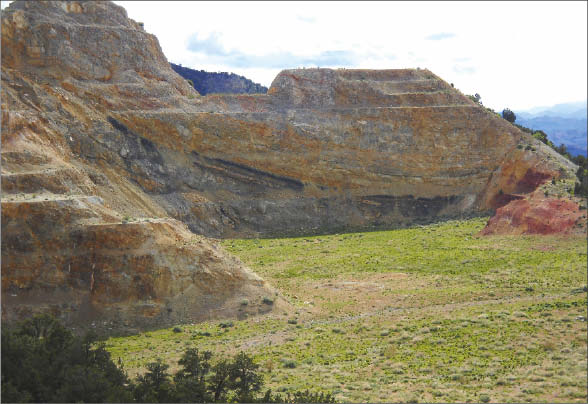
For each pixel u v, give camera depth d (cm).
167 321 4694
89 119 8881
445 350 3906
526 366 3475
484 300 5294
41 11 9631
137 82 9888
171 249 4988
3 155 6000
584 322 4247
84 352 3028
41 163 6234
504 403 2877
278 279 6431
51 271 4603
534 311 4650
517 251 7212
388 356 3850
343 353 3997
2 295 4425
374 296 5656
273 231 9494
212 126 9731
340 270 6806
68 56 9388
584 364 3397
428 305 5247
